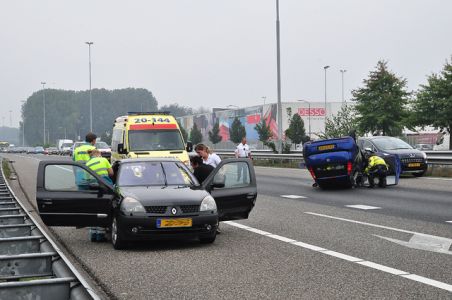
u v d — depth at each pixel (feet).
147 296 21.94
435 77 141.59
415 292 21.63
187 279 24.58
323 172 66.49
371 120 149.48
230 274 25.34
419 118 142.92
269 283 23.49
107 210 32.96
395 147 81.46
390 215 44.57
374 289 22.16
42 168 32.50
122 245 32.35
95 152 39.14
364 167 68.49
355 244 32.27
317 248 31.22
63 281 16.37
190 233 31.71
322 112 315.37
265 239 34.76
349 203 53.52
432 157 85.30
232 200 34.99
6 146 428.56
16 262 20.65
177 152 67.62
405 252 29.73
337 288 22.43
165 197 31.86
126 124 70.03
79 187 33.09
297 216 45.19
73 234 38.96
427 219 42.06
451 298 20.76
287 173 101.96
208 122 377.50
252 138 320.09
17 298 15.90
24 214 35.47
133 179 34.88
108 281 24.50
